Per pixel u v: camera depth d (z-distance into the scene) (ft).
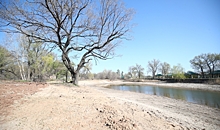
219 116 27.43
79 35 52.70
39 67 93.20
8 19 40.47
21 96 24.00
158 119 18.76
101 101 26.30
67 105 20.58
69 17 47.93
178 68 193.26
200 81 141.08
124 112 19.67
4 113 15.49
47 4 40.70
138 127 14.20
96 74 351.05
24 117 14.85
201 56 189.16
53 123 13.73
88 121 14.94
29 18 43.06
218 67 178.40
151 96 55.31
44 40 47.91
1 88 29.48
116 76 341.00
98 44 53.72
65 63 53.78
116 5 51.98
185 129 16.20
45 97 25.22
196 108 34.76
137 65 332.19
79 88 47.24
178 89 101.96
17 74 103.91
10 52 84.07
